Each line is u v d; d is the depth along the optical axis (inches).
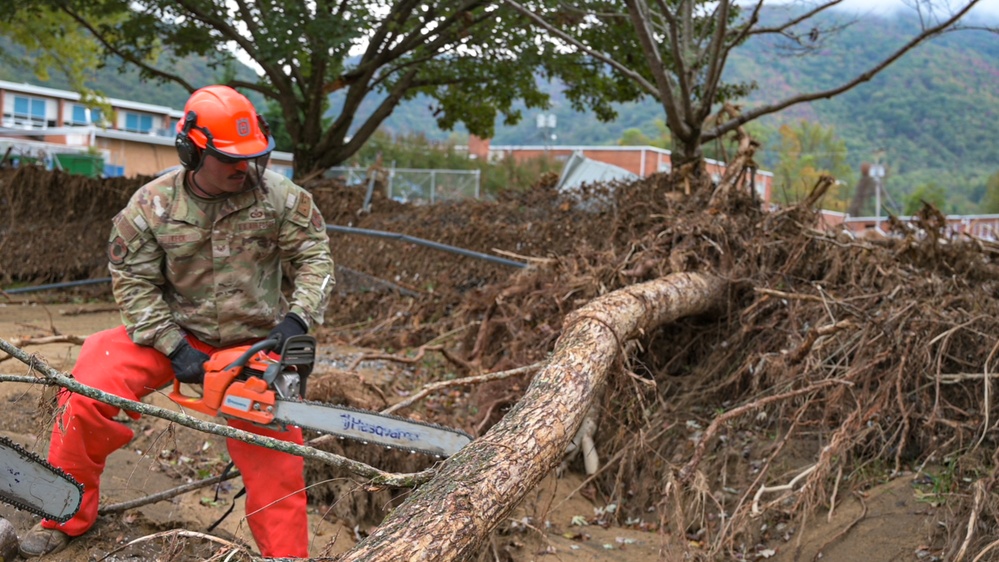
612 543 175.2
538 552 161.5
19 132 1164.5
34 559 121.6
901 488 173.3
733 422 207.0
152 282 119.4
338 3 496.4
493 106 673.0
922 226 256.2
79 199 499.5
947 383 193.5
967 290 226.7
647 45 331.6
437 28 542.6
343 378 194.1
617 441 203.6
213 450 181.6
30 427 174.9
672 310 213.2
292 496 120.6
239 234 118.8
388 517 99.3
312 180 457.4
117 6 534.9
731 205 280.5
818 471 165.6
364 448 176.1
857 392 197.3
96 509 127.9
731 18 437.7
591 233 335.3
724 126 359.6
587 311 180.5
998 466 156.4
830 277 241.1
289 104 579.2
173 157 1214.3
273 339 115.6
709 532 174.6
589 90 596.1
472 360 253.4
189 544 135.7
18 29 771.4
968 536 139.3
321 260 124.1
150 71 582.2
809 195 271.3
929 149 3860.7
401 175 711.7
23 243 494.0
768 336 227.9
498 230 364.5
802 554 165.2
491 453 115.2
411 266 380.2
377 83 587.8
